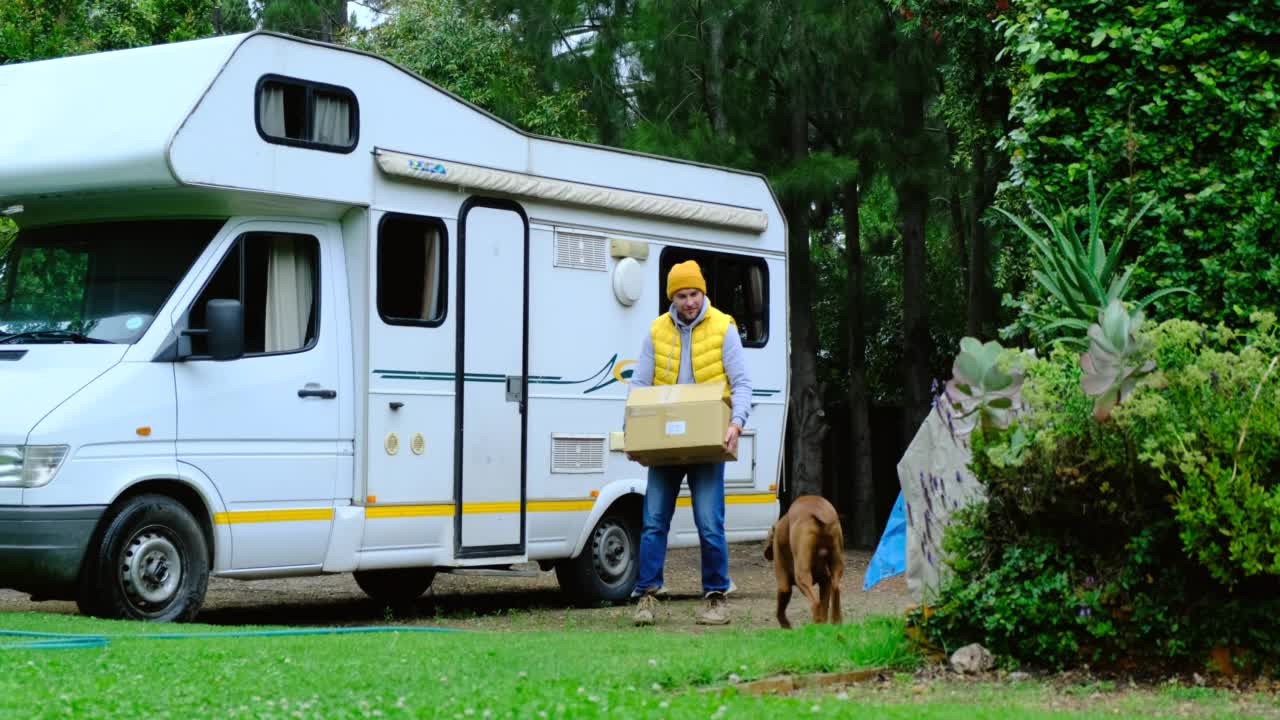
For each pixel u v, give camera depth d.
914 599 9.38
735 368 10.15
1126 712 6.30
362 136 10.66
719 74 19.34
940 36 16.98
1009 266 17.11
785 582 9.80
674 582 15.34
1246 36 9.64
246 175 9.87
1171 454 7.07
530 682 6.25
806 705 5.77
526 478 11.73
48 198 10.20
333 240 10.65
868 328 25.45
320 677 6.47
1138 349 7.18
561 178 12.11
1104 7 9.91
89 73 10.16
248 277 10.09
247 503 9.90
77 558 9.02
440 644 7.81
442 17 22.30
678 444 9.88
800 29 18.83
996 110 17.22
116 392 9.30
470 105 11.44
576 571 12.32
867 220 26.44
